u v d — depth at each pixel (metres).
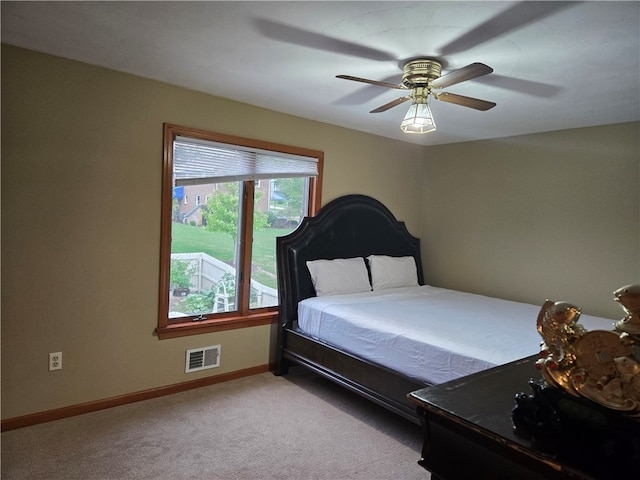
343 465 2.29
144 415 2.75
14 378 2.47
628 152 3.39
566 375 0.88
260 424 2.70
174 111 2.97
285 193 3.78
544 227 3.88
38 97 2.46
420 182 4.91
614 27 1.86
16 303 2.46
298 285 3.61
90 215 2.68
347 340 2.99
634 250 3.36
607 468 0.80
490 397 1.11
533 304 3.93
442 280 4.73
